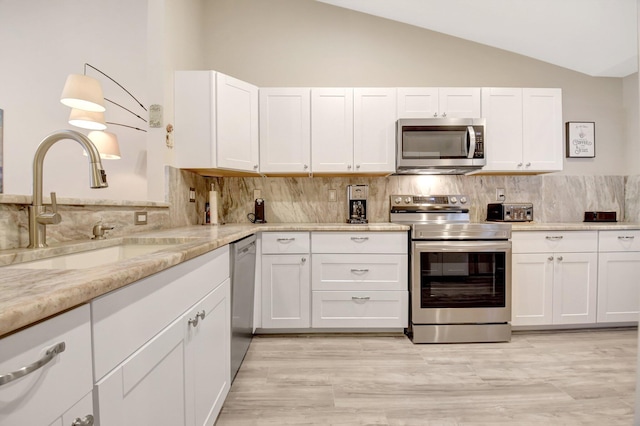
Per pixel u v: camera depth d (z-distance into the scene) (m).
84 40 2.91
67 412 0.53
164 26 2.12
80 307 0.56
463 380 1.75
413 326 2.26
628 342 2.25
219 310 1.40
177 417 0.97
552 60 2.89
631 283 2.44
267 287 2.33
